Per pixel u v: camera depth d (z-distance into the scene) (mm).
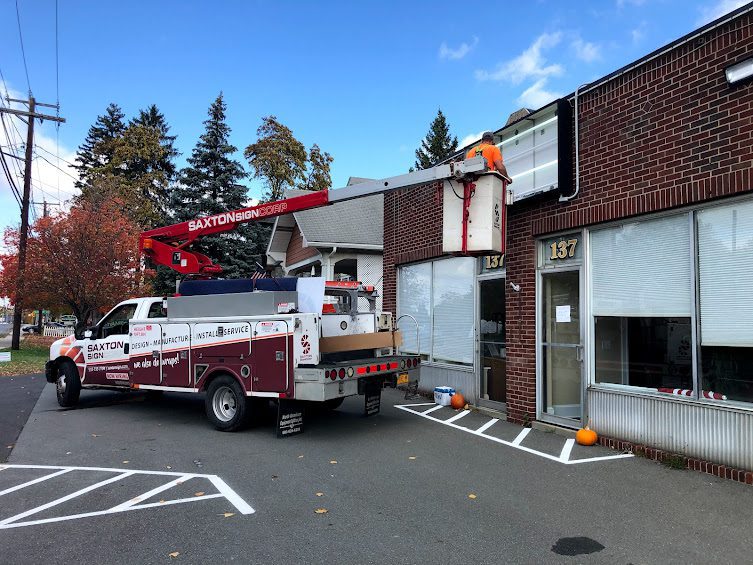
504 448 6527
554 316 7656
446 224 6320
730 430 5285
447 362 10094
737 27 5320
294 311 7098
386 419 8344
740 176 5234
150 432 7617
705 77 5602
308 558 3648
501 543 3869
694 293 5723
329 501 4742
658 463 5805
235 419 7398
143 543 3900
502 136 8664
